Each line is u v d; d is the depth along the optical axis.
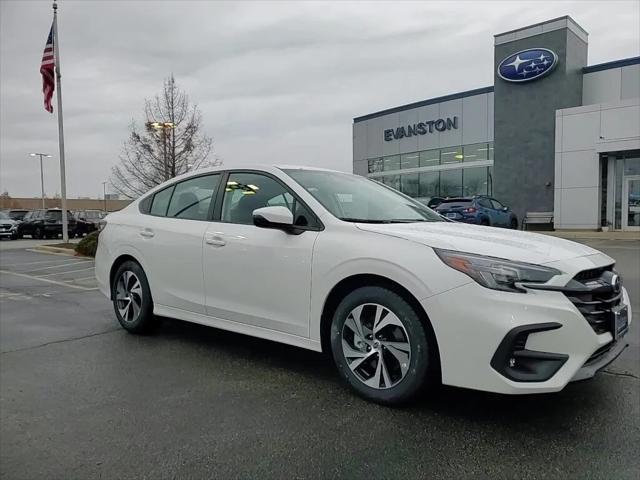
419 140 32.38
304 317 3.80
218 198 4.65
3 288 8.99
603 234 19.77
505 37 25.73
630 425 3.13
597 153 21.62
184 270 4.68
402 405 3.39
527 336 2.91
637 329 5.40
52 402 3.61
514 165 25.83
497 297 2.96
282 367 4.28
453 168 30.83
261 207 4.28
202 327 5.66
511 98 25.77
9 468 2.74
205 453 2.86
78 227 29.98
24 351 4.84
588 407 3.39
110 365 4.39
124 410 3.45
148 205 5.37
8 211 36.03
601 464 2.69
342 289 3.66
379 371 3.44
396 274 3.27
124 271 5.39
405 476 2.60
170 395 3.70
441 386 3.77
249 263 4.12
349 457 2.79
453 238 3.37
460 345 3.03
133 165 24.58
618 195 21.92
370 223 3.81
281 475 2.62
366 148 35.81
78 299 7.74
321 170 4.70
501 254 3.10
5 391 3.83
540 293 2.94
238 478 2.61
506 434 3.03
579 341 2.92
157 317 5.34
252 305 4.14
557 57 24.30
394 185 33.97
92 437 3.07
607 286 3.16
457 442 2.94
